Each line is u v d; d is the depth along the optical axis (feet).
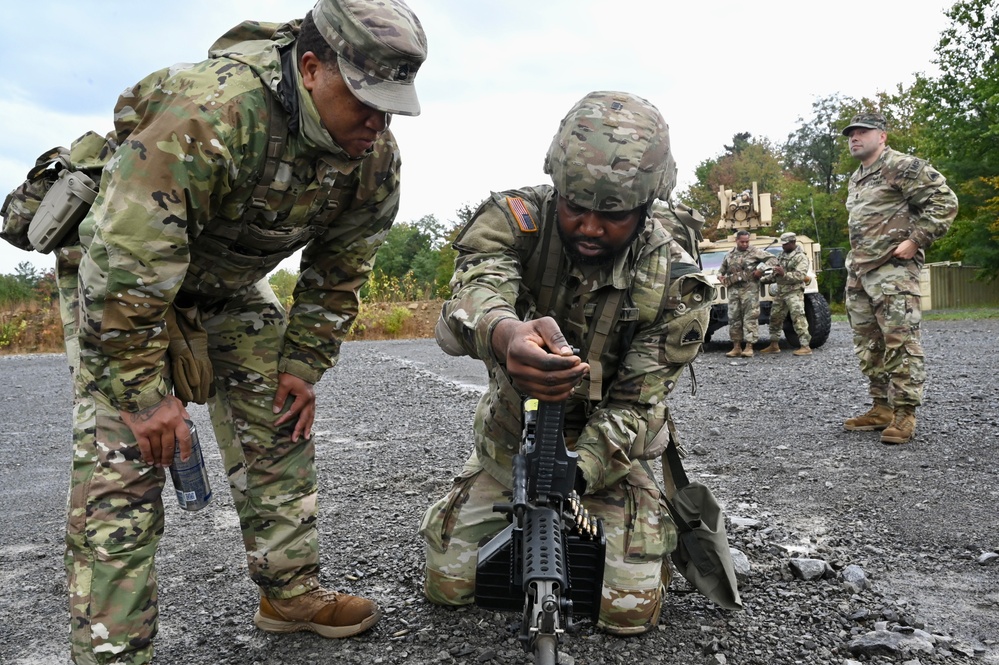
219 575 10.96
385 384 32.01
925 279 108.47
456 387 30.17
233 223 7.57
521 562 6.41
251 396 8.59
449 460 17.67
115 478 7.24
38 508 15.52
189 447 7.52
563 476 6.50
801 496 13.89
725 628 8.80
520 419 8.79
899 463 15.98
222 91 7.00
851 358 36.52
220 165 6.98
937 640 8.30
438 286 100.94
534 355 6.07
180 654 8.54
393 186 8.39
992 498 13.44
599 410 8.96
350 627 8.73
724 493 14.20
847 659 8.05
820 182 203.10
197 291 8.14
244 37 7.67
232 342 8.54
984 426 19.06
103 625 7.11
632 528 8.75
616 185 7.73
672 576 10.09
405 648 8.48
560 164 7.95
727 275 40.45
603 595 8.51
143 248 6.81
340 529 12.73
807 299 43.52
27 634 9.45
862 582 9.91
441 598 9.38
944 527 12.10
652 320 8.79
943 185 17.84
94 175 7.78
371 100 6.89
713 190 204.44
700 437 19.31
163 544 12.44
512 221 8.48
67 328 7.80
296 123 7.17
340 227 8.42
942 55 103.19
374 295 82.48
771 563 10.70
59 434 24.00
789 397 25.16
